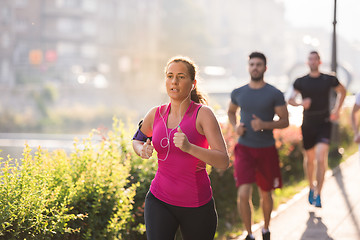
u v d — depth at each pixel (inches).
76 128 2095.2
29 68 3875.5
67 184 215.0
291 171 511.5
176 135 159.6
